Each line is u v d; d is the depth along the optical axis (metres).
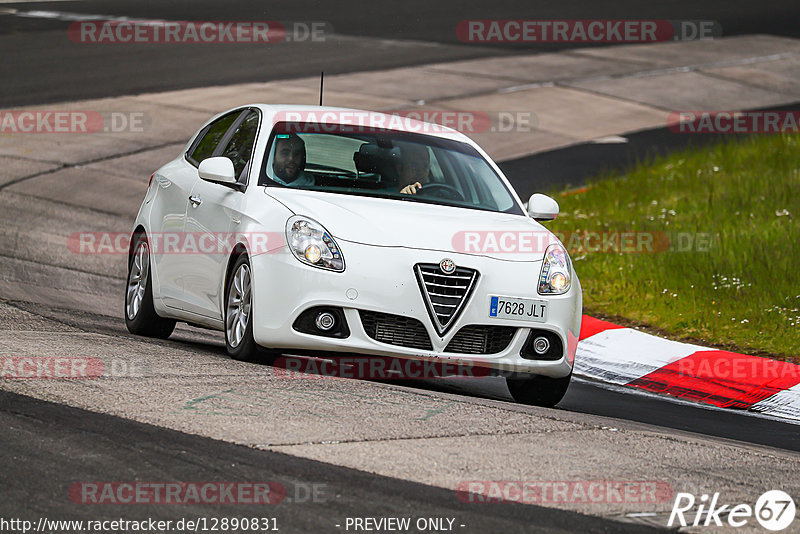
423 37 108.94
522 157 70.38
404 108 79.94
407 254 26.28
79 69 88.06
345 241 26.33
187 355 27.59
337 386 24.91
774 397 31.73
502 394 30.69
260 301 26.50
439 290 26.28
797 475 21.02
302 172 29.02
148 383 23.41
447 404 24.19
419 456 19.58
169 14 115.88
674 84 94.12
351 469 18.45
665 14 127.69
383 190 29.11
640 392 33.03
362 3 128.00
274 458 18.72
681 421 28.22
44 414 20.39
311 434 20.34
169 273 31.56
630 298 41.66
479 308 26.45
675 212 54.00
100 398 21.80
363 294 25.92
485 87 88.62
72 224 52.19
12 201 54.97
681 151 71.75
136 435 19.47
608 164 68.94
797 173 59.34
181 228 31.14
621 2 134.50
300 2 126.88
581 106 85.00
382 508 16.69
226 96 80.81
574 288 28.16
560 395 28.33
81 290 40.56
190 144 34.97
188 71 89.19
